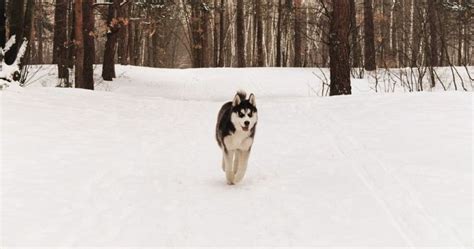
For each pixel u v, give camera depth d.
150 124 11.33
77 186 6.32
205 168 7.83
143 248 4.58
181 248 4.61
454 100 10.49
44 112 10.66
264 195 6.30
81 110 11.70
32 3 14.21
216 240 4.81
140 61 50.97
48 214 5.30
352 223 5.20
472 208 5.35
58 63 21.20
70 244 4.59
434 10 24.50
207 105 15.03
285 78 27.34
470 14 23.59
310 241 4.76
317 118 11.23
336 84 15.47
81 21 16.94
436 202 5.60
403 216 5.33
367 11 26.25
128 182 6.73
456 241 4.65
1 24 12.76
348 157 7.86
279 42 37.72
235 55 56.00
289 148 8.89
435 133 8.29
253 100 6.85
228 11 51.47
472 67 24.77
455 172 6.47
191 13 35.41
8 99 11.14
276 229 5.10
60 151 7.93
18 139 8.21
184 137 10.13
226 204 5.95
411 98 11.33
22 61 13.38
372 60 26.02
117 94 15.33
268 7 38.94
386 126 9.36
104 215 5.42
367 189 6.28
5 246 4.44
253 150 8.97
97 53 48.03
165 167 7.72
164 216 5.48
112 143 8.98
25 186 6.09
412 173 6.64
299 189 6.48
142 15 33.66
